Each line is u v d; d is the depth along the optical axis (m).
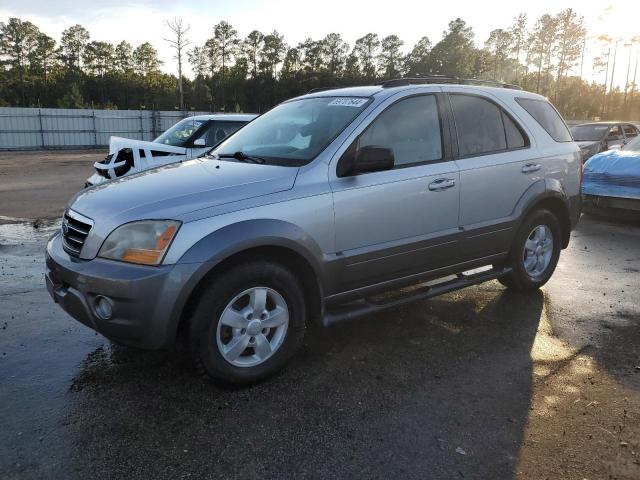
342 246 3.67
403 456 2.76
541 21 88.19
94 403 3.21
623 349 4.02
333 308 3.84
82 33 102.94
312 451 2.79
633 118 84.62
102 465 2.66
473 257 4.57
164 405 3.21
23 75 92.94
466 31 88.81
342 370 3.68
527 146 4.93
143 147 7.64
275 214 3.34
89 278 3.09
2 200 11.37
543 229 5.17
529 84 89.94
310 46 93.88
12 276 5.66
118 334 3.12
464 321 4.56
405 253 4.00
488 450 2.81
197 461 2.70
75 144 37.06
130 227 3.12
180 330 3.29
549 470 2.66
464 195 4.33
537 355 3.93
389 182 3.85
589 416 3.13
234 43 94.94
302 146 3.90
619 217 9.53
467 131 4.50
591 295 5.23
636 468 2.67
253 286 3.33
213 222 3.15
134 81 96.75
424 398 3.32
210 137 8.41
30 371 3.59
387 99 4.04
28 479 2.54
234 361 3.35
